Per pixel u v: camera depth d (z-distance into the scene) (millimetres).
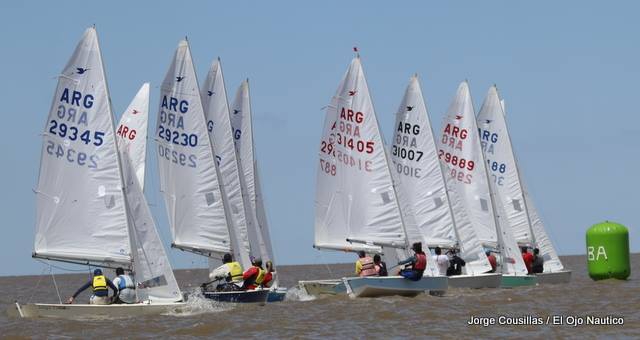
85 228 44312
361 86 55062
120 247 44281
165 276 45375
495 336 38031
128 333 39406
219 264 54250
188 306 45406
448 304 48250
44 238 44219
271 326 41062
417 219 59719
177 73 53000
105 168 44312
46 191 44188
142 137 54938
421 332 39188
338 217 55250
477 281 57781
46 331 39969
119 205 44281
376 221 54844
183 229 53125
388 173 54781
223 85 56938
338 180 55188
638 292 54156
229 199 56719
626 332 38562
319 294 54094
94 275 44156
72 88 44219
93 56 44312
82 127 44250
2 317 46500
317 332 39406
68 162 44219
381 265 52344
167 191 53219
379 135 54938
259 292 48812
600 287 58250
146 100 55125
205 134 53000
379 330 39812
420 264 51406
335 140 55188
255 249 57875
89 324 41688
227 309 46812
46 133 44156
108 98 44312
